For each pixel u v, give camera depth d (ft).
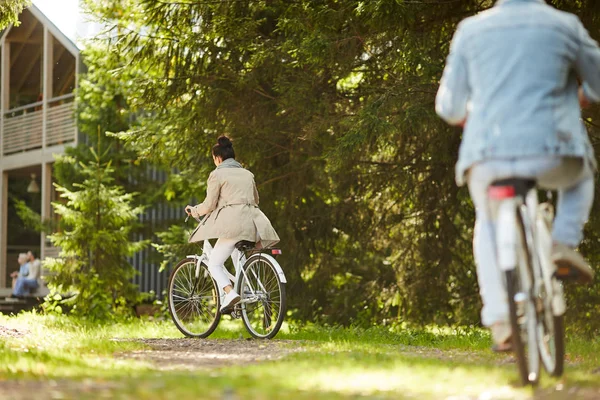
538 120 14.90
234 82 49.24
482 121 15.16
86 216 61.77
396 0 39.27
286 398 14.23
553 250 15.75
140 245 63.82
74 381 16.49
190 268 35.45
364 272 61.72
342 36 42.80
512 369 19.48
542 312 16.39
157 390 14.76
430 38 42.80
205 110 50.55
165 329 41.47
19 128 102.12
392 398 14.48
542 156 14.85
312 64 43.75
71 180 85.40
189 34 49.24
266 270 32.65
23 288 90.53
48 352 22.13
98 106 83.35
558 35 15.25
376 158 50.70
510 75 15.11
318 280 57.00
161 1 49.14
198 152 52.60
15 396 14.07
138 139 53.93
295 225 54.44
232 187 33.19
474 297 55.01
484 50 15.35
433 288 54.49
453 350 27.02
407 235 54.85
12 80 111.04
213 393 14.51
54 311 58.85
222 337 38.78
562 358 16.80
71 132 93.61
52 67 101.30
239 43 48.24
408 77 42.16
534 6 15.57
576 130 15.26
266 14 50.55
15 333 32.71
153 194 85.66
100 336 32.83
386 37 43.27
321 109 46.16
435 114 41.73
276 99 49.80
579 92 16.69
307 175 52.60
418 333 40.24
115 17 58.08
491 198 15.11
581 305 44.93
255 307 33.76
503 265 15.15
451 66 15.92
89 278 60.59
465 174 15.97
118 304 64.08
